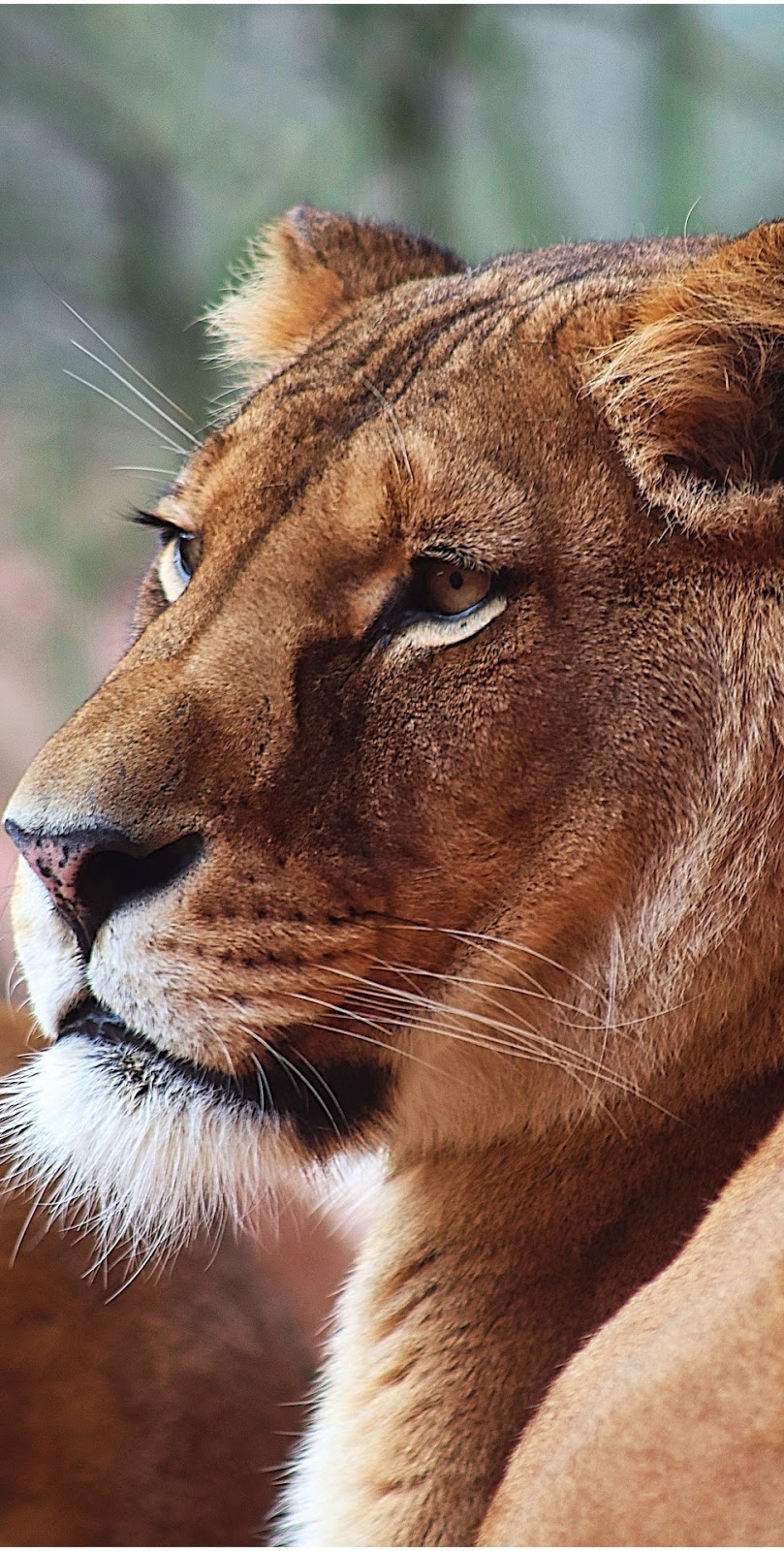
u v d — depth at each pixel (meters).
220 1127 4.88
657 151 17.86
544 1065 4.97
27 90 17.08
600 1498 3.78
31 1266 6.22
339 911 4.71
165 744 4.68
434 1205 5.24
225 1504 6.24
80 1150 5.00
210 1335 6.41
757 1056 4.82
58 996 4.94
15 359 17.69
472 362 4.94
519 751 4.68
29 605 18.20
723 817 4.72
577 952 4.84
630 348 4.79
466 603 4.73
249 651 4.76
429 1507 4.87
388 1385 5.14
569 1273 5.00
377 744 4.71
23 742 17.97
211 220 17.36
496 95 17.44
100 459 17.88
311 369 5.26
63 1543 6.07
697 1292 4.02
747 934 4.76
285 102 17.48
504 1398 4.94
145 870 4.72
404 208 16.94
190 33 17.42
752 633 4.69
